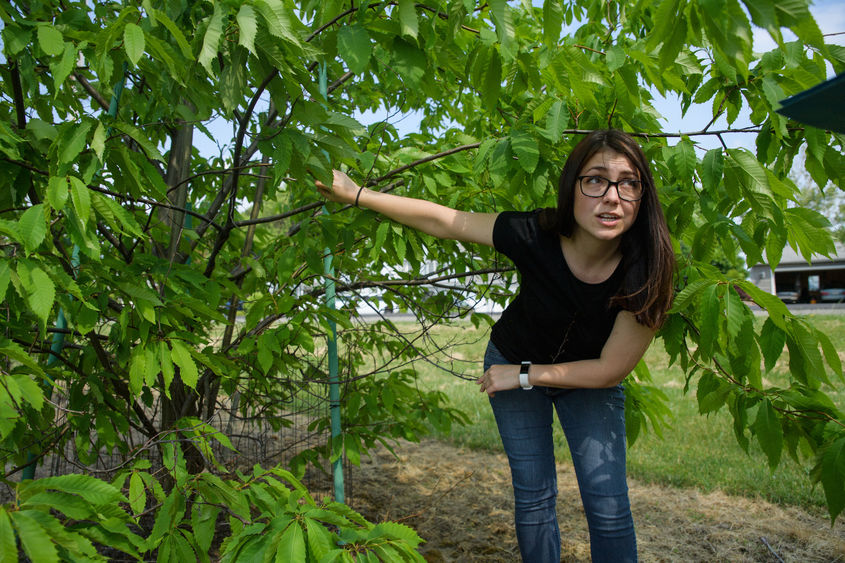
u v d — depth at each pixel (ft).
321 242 7.75
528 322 6.40
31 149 5.26
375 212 6.86
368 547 4.22
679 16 3.90
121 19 4.32
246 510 4.65
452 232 6.49
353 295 8.50
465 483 12.75
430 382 21.39
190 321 6.75
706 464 12.84
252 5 4.46
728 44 3.50
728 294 5.25
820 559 8.96
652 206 5.41
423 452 15.11
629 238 5.57
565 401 6.44
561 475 13.10
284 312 6.84
